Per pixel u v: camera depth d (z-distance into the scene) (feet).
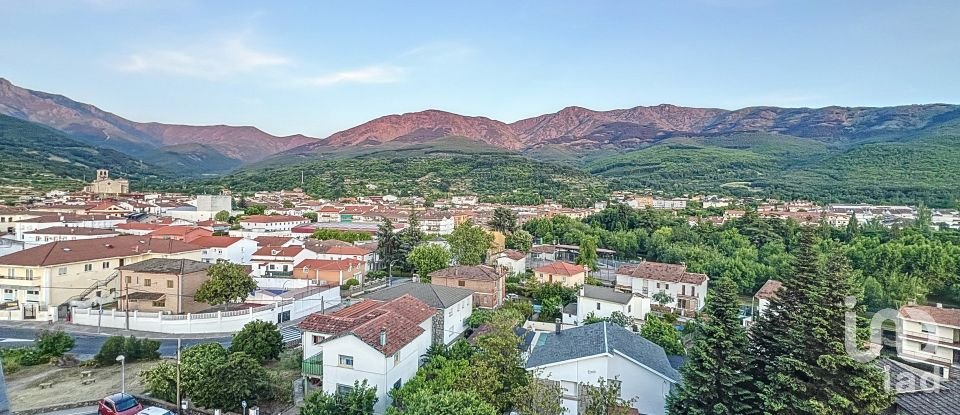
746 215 418.51
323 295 235.40
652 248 387.34
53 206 474.49
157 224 399.85
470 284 242.37
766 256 336.70
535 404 98.48
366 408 99.19
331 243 341.82
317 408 96.22
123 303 214.07
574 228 462.19
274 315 207.51
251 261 301.63
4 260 219.61
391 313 134.82
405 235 362.74
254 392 115.14
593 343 119.65
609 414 94.27
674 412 98.73
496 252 375.25
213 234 365.61
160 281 213.66
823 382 86.94
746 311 247.09
